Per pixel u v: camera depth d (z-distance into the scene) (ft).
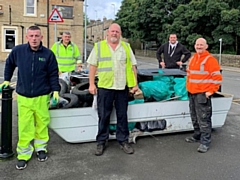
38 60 12.09
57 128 14.12
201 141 14.28
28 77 12.00
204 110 14.03
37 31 11.81
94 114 14.53
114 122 14.88
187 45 88.89
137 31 113.29
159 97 16.05
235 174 11.78
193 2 82.79
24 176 11.32
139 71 17.62
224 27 78.07
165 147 14.69
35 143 13.06
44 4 79.77
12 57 12.23
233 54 81.56
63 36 20.76
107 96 13.35
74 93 15.57
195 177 11.48
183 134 16.66
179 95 16.24
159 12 99.66
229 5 79.46
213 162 12.94
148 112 15.34
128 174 11.67
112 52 13.23
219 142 15.60
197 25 85.76
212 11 77.25
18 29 79.00
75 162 12.72
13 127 17.21
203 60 13.84
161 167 12.35
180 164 12.69
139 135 15.53
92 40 235.81
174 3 98.73
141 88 16.15
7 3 76.84
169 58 21.84
